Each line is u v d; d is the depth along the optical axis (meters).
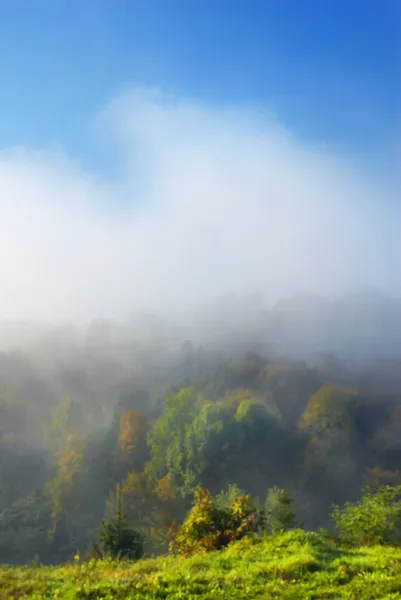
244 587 10.87
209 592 10.52
